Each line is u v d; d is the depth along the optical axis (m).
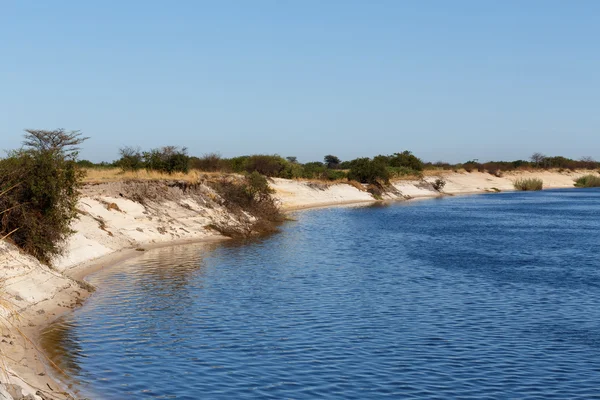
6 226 23.11
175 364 15.58
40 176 24.75
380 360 16.16
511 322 20.20
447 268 31.31
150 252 34.22
